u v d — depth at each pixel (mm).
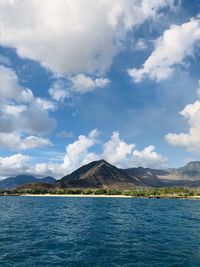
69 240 46031
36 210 119438
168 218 84000
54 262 32344
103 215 94125
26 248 39531
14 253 36469
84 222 72500
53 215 93625
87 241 45219
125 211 114000
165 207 145875
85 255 35719
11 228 60281
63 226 64438
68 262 32406
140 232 55281
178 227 62938
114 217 86625
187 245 41781
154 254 36250
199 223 70812
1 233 53062
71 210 119750
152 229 59656
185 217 88000
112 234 52594
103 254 36250
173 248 39719
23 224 67562
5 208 132750
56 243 43344
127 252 37344
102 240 46188
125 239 47062
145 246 41156
